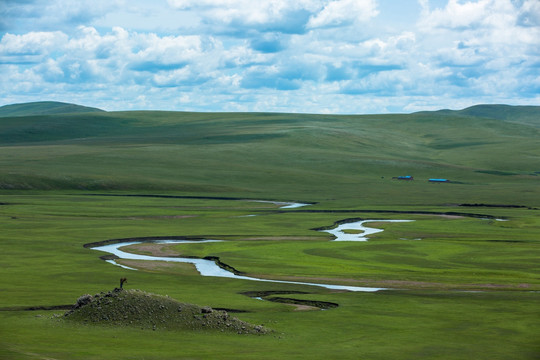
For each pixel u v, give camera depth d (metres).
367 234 117.19
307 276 71.94
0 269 72.56
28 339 39.56
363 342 42.00
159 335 41.84
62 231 110.00
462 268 78.81
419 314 52.16
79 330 42.62
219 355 37.03
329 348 40.00
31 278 66.88
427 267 79.56
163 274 72.25
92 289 60.62
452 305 56.22
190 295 58.97
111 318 44.81
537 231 120.62
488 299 59.19
